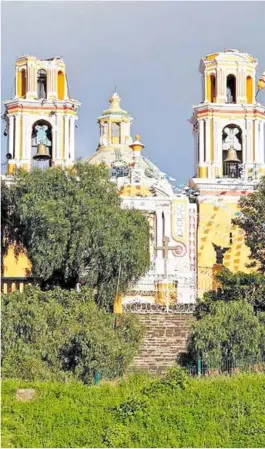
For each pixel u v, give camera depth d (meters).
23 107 133.00
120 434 69.06
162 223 129.88
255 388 75.38
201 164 132.75
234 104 134.00
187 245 129.62
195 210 131.12
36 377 79.56
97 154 140.50
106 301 99.31
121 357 83.62
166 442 68.50
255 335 86.31
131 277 100.00
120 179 131.88
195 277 128.62
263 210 111.31
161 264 127.19
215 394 74.00
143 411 71.50
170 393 74.19
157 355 90.75
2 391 74.75
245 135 133.88
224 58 135.00
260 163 133.50
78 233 98.50
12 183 106.50
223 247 130.00
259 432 69.94
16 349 82.25
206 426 70.44
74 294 92.19
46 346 82.81
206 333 85.94
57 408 72.25
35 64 134.62
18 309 84.62
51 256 98.69
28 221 100.62
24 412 71.94
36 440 68.69
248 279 99.62
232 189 131.62
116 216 100.06
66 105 133.25
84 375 81.31
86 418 71.12
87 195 101.69
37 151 132.75
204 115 133.50
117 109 145.62
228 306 88.88
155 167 136.75
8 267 120.12
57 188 102.12
